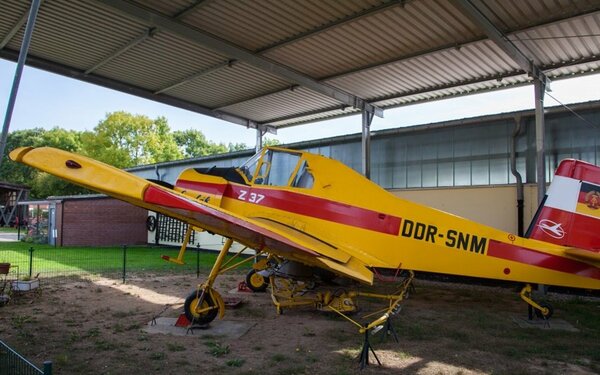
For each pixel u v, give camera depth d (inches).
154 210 224.5
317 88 460.4
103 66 435.5
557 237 287.3
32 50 398.6
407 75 442.6
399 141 554.3
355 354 220.5
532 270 282.0
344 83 467.8
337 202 285.7
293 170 294.4
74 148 2373.3
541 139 394.3
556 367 206.8
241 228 209.2
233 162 749.3
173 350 221.6
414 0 307.1
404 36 361.4
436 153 520.7
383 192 291.3
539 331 271.0
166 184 296.2
